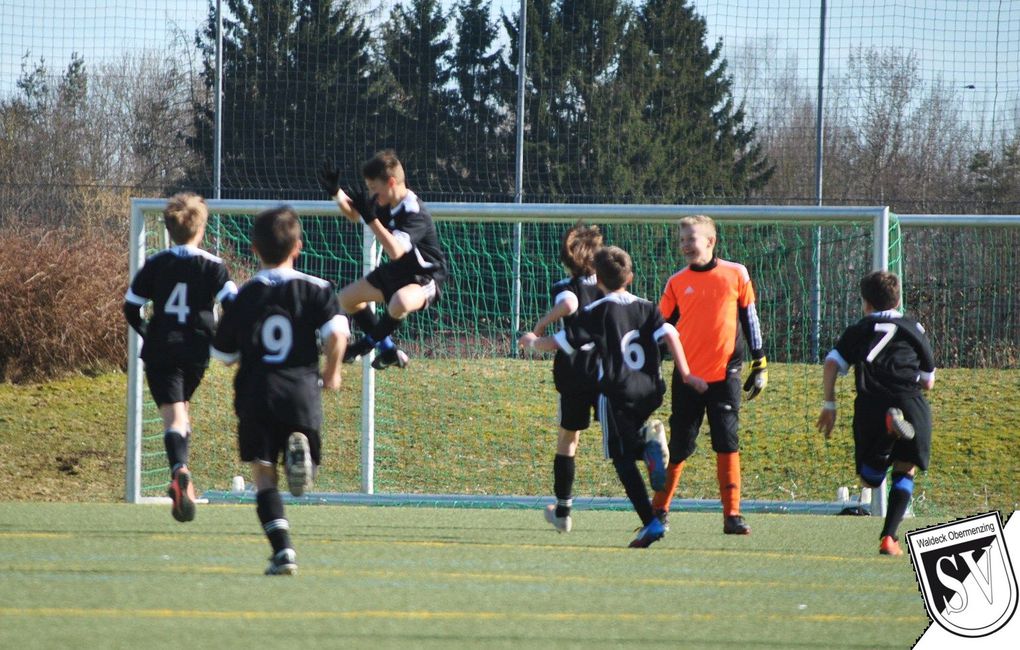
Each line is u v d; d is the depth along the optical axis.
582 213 32.78
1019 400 45.00
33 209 50.59
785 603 17.44
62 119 57.97
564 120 54.16
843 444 40.47
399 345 46.97
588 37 54.19
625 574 19.94
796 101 54.22
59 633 14.14
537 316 48.59
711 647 14.22
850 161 54.34
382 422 42.94
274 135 54.94
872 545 24.42
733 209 32.53
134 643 13.63
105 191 51.53
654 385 22.94
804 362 46.00
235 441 41.88
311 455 18.25
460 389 45.62
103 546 21.89
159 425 41.69
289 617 15.36
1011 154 53.22
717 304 25.86
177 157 60.78
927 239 49.94
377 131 55.25
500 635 14.59
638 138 53.94
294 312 18.20
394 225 23.86
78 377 48.97
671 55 54.22
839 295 46.75
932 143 53.84
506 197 54.62
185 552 21.28
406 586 18.12
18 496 37.34
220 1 52.69
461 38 55.09
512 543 23.86
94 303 49.66
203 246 45.97
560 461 25.20
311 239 49.81
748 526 27.80
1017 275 49.03
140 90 59.06
